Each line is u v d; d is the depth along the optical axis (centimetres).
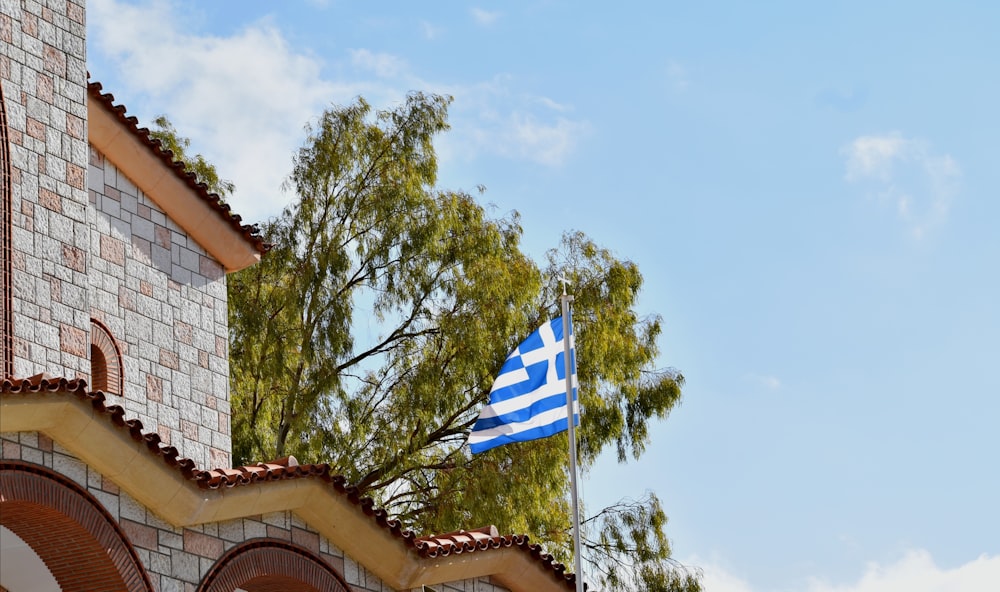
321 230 4000
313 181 4012
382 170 4044
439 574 2412
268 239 3969
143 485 2030
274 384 3878
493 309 3878
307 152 4072
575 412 2542
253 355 3869
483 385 3859
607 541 3856
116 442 1986
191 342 2825
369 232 3972
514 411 2550
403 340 3934
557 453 3778
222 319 2917
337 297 3909
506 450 3794
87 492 1981
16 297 2273
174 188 2814
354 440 3822
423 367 3816
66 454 1969
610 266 4084
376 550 2338
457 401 3844
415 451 3800
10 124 2358
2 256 2273
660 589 3809
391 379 3900
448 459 3834
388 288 3909
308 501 2256
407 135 4091
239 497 2142
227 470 2191
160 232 2816
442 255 3956
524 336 3903
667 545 3856
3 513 1934
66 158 2444
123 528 2017
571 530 3812
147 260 2769
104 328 2631
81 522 1966
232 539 2166
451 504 3716
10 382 1866
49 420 1925
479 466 3741
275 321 3875
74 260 2398
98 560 1991
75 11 2548
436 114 4144
